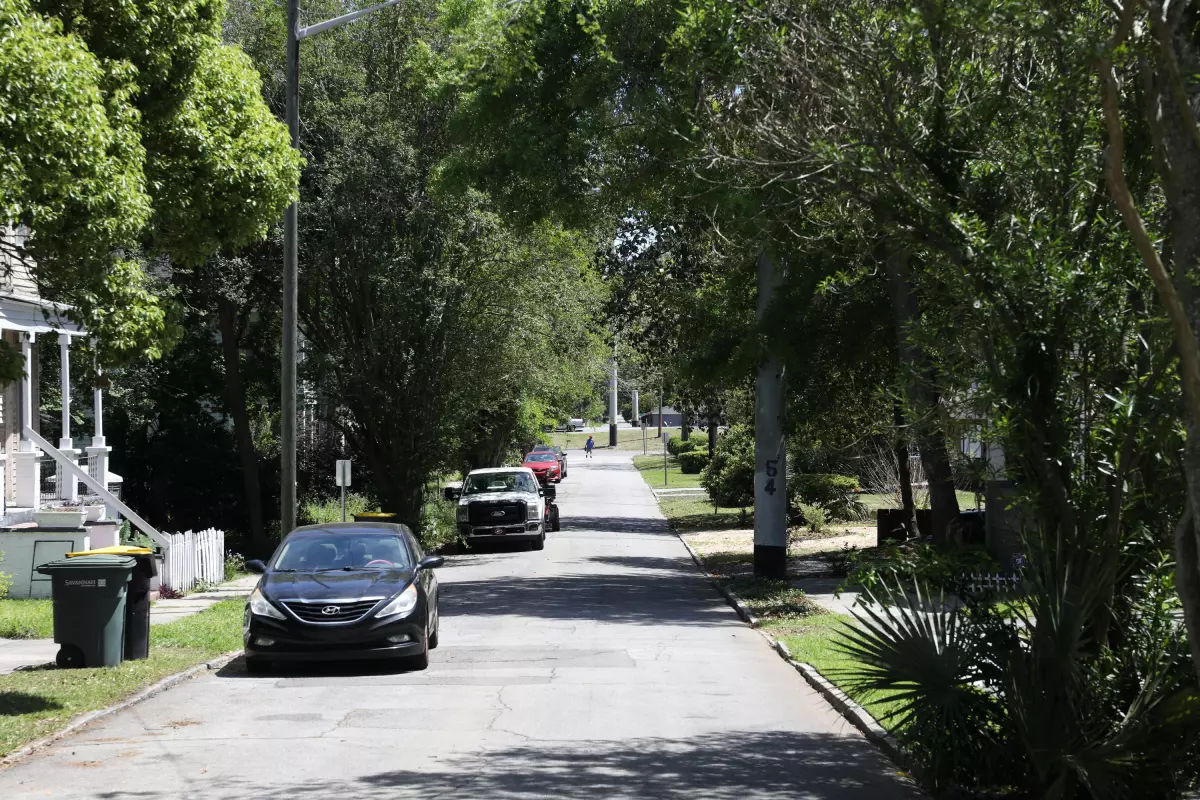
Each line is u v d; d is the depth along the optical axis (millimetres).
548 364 36219
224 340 31938
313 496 37438
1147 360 7691
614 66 20266
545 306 33719
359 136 30422
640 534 41438
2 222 11320
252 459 32469
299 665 14539
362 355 31625
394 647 13727
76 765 9047
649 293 33969
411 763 9156
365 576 14391
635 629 18188
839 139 9609
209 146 14078
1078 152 8547
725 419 47969
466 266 32500
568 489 67375
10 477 23578
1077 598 7340
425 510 37781
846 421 26281
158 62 13664
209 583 23812
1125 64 7508
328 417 33969
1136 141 8250
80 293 11805
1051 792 7105
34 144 10469
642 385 46969
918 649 7750
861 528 37938
